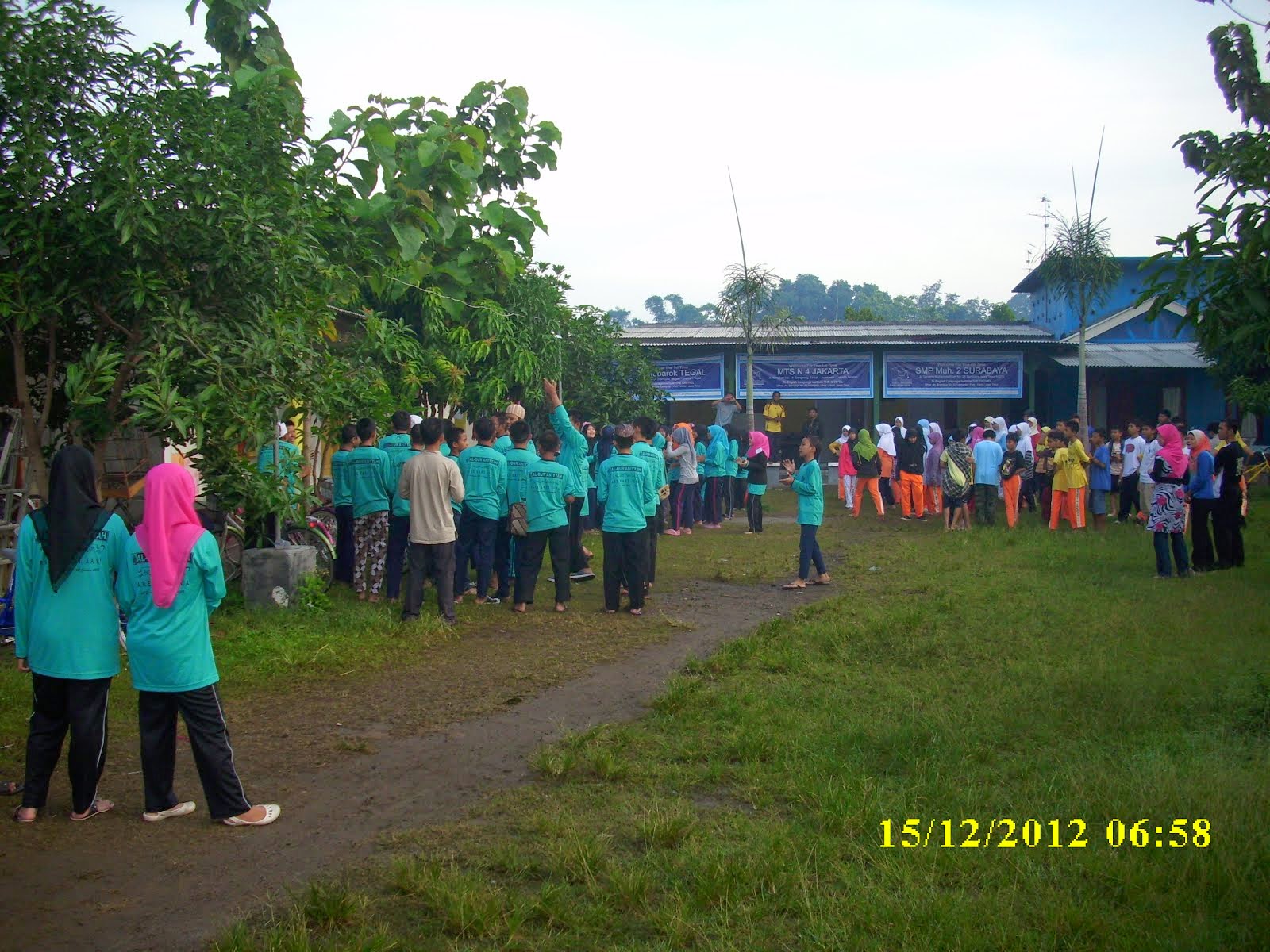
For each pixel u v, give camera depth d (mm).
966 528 18266
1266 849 4461
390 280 14922
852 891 4270
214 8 13625
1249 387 23094
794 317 26141
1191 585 11531
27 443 9555
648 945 3947
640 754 6211
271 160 9953
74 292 9008
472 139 17016
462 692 7715
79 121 8758
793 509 23172
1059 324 29672
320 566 11688
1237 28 8594
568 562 10805
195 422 8922
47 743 5273
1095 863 4422
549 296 18188
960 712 6793
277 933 3971
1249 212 8086
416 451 10188
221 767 5180
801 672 8055
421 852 4875
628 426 10602
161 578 5027
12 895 4469
